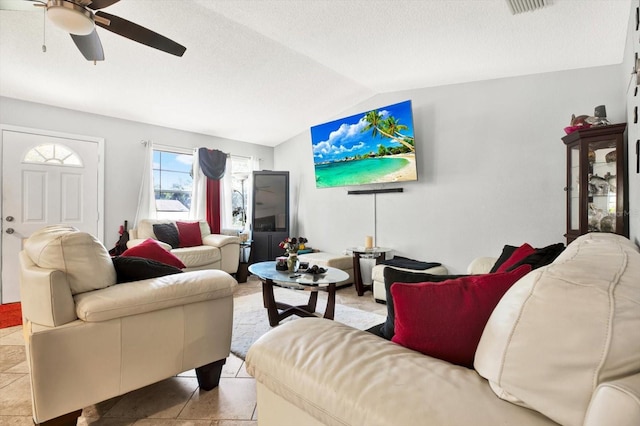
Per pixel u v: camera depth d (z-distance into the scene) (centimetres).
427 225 389
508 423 60
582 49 261
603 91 287
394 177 394
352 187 470
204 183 500
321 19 252
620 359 55
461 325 92
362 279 430
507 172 333
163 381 191
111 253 406
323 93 413
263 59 326
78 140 392
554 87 308
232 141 552
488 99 344
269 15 253
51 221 372
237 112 448
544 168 313
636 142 197
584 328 59
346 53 304
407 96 403
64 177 381
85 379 136
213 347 177
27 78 322
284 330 104
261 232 521
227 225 527
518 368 64
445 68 322
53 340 129
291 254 304
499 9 217
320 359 86
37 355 126
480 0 210
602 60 279
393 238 422
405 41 272
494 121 340
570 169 268
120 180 423
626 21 218
